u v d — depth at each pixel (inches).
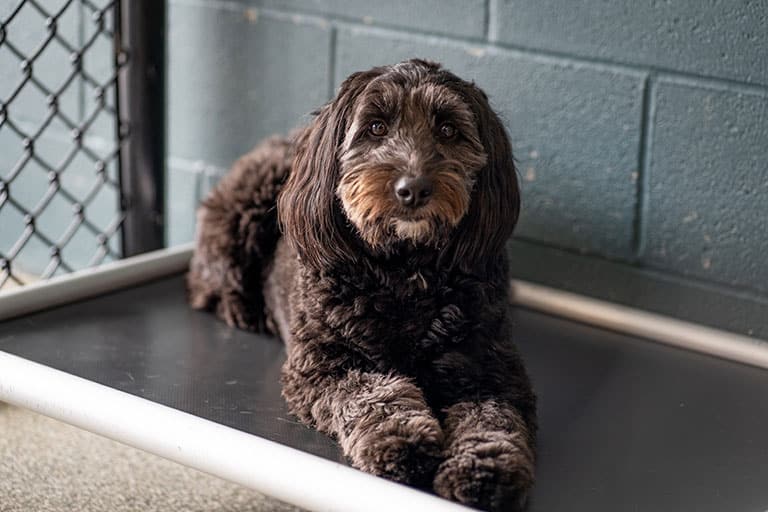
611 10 50.0
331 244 39.6
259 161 50.6
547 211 54.3
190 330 49.0
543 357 48.1
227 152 62.4
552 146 53.3
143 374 43.6
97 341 46.8
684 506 36.2
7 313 48.0
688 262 51.2
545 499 36.2
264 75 60.1
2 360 42.3
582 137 52.4
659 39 49.2
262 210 49.0
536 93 53.0
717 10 47.6
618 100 51.0
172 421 38.3
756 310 50.1
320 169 39.5
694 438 41.2
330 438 38.2
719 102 48.5
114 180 64.4
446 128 38.7
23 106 65.1
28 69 54.4
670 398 44.5
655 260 52.1
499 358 40.2
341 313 39.7
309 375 39.8
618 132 51.4
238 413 40.3
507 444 34.8
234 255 49.4
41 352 45.0
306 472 35.2
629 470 38.4
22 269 68.6
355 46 57.1
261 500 49.3
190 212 64.7
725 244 50.1
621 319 50.5
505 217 40.2
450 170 37.6
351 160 38.4
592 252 53.6
